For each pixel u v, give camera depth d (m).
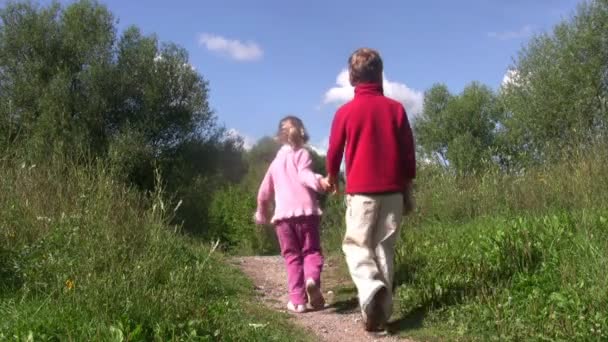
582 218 5.84
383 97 4.87
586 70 20.11
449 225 8.64
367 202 4.73
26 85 28.19
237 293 6.04
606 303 4.26
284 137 5.81
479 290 4.94
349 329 4.83
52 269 4.86
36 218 5.86
